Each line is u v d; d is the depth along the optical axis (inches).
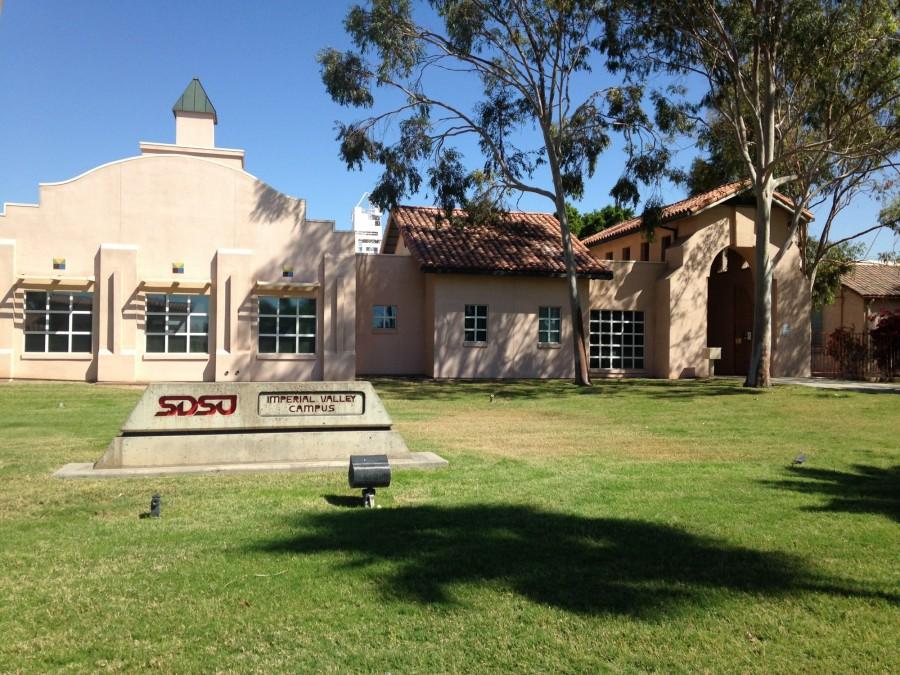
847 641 154.1
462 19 853.8
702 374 1091.9
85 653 145.8
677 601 173.3
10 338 830.5
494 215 963.3
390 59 874.1
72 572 190.2
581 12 852.0
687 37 816.9
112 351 845.8
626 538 221.8
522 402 702.5
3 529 229.5
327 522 237.5
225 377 878.4
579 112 909.2
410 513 249.8
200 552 206.2
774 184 860.0
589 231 2128.4
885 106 813.2
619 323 1113.4
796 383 962.1
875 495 287.6
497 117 924.0
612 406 666.2
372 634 155.1
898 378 1052.5
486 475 320.5
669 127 888.3
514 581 184.5
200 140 1040.8
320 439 337.7
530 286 1035.9
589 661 144.1
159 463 319.3
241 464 323.3
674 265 1104.8
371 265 1029.2
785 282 1114.1
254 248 902.4
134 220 864.9
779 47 770.8
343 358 920.9
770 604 172.9
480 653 146.8
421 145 898.1
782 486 303.0
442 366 994.1
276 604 169.9
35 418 532.1
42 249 838.5
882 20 719.7
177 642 150.8
